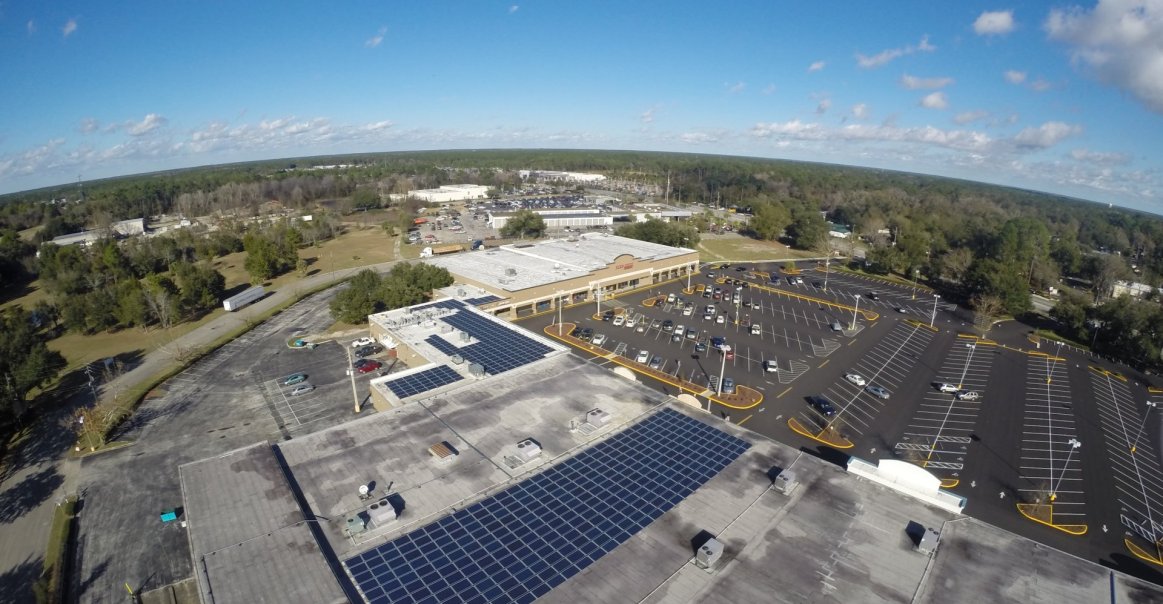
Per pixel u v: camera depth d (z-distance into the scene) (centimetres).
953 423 6419
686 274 13750
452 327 7450
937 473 5434
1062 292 12262
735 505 3872
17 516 4728
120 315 9375
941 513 3844
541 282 10244
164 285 10300
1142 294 12662
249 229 17012
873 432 6166
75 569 4084
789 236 18475
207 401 6712
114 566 4116
